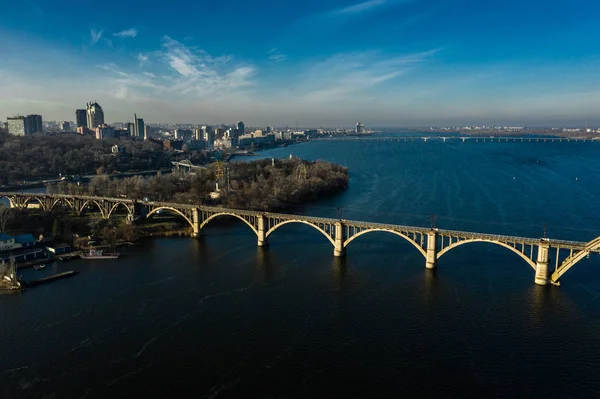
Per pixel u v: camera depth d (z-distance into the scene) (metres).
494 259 122.75
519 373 72.62
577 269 113.62
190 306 99.06
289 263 125.75
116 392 70.12
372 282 109.75
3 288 108.19
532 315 90.31
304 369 75.25
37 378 73.44
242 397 68.75
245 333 86.94
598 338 81.75
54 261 130.00
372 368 75.06
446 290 103.44
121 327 89.81
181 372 75.00
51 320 92.69
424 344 81.44
